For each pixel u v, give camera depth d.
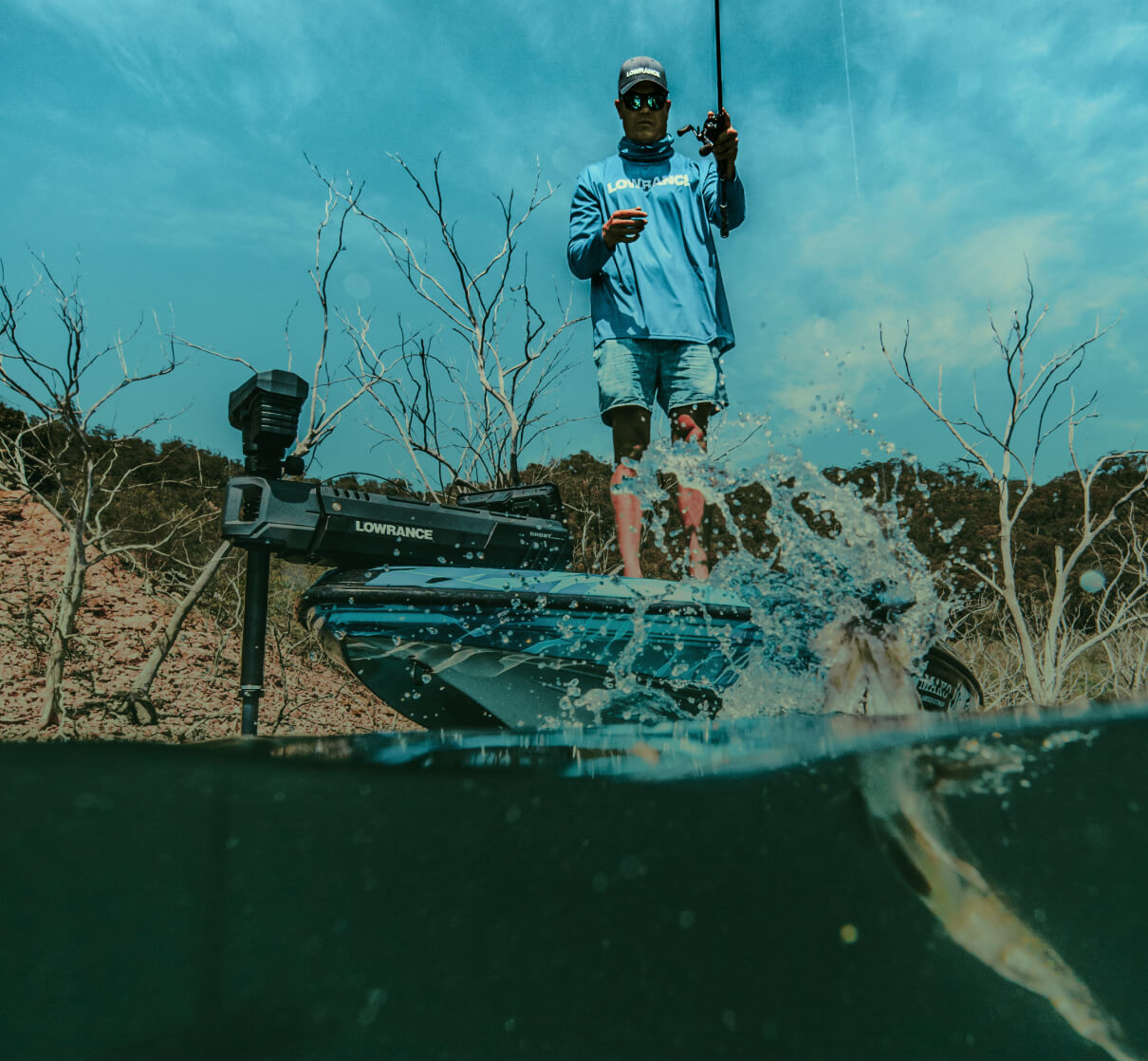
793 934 1.32
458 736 2.02
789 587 2.45
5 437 4.51
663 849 1.41
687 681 2.44
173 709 4.41
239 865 1.26
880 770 1.71
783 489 2.50
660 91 3.22
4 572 5.57
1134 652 4.73
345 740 1.93
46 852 1.24
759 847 1.42
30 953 1.09
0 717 3.77
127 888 1.17
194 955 1.13
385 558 2.59
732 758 1.77
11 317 3.73
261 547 2.46
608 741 1.92
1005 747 1.89
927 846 1.50
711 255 3.23
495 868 1.32
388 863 1.32
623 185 3.20
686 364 3.12
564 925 1.27
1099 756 1.81
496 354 5.07
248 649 2.45
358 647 2.43
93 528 5.79
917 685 2.67
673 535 2.97
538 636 2.40
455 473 5.10
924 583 2.47
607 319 3.16
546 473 5.52
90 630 5.26
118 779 1.52
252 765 1.68
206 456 6.31
